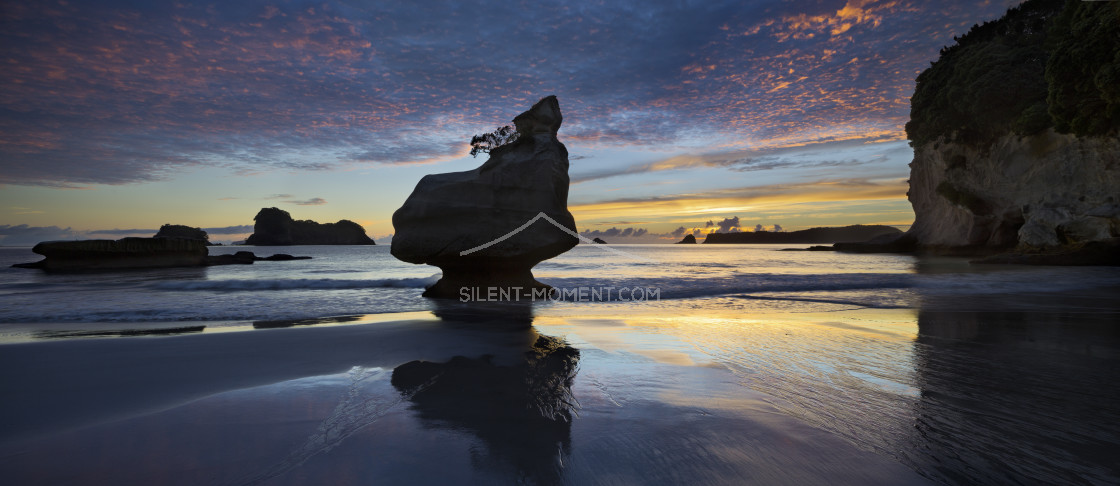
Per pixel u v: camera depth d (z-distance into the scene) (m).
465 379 5.43
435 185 15.39
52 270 32.50
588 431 3.71
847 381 5.28
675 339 8.05
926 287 17.78
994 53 44.84
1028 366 5.98
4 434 3.67
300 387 5.07
